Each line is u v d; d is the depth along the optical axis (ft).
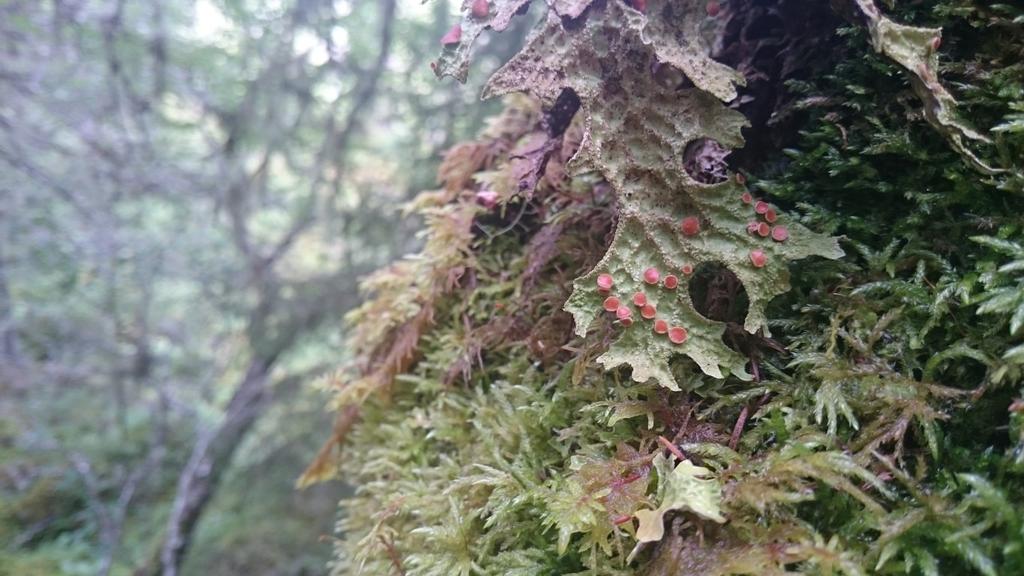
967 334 0.29
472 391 0.49
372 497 0.54
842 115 0.36
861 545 0.27
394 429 0.51
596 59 0.36
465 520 0.37
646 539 0.28
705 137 0.35
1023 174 0.29
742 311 0.36
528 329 0.47
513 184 0.48
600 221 0.46
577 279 0.34
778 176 0.38
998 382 0.27
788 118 0.39
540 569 0.33
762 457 0.30
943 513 0.25
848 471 0.27
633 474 0.32
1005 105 0.31
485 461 0.40
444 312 0.55
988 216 0.31
